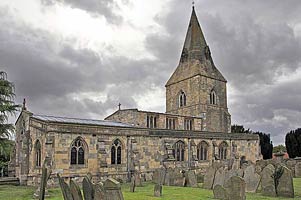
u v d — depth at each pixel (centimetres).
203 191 2641
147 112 5431
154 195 2384
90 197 1669
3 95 3406
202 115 6200
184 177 3167
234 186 1917
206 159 4903
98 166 3662
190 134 4703
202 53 6756
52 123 3381
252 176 2461
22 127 3956
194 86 6353
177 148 4538
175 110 6700
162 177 3403
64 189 1755
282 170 2208
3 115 3375
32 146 3681
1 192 2864
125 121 5397
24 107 3953
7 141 3419
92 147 3650
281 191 2191
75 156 3512
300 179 3347
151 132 4231
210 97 6462
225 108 6688
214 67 6838
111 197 1443
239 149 5375
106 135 3781
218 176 2783
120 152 3916
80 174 3500
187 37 7025
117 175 3794
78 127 3559
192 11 7144
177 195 2388
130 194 2480
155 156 4219
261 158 5922
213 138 5012
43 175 1978
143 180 3953
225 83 6806
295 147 6875
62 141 3422
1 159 4116
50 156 3297
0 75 3453
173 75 7006
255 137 5656
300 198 2112
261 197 2159
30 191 2923
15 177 3922
